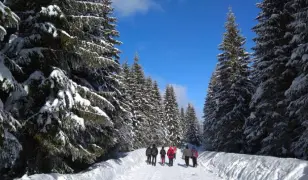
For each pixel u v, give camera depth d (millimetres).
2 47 10930
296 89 13617
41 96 10969
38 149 11086
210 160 25281
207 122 37719
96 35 15578
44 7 10320
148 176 17547
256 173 12578
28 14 10984
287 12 18641
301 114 14344
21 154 11086
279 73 18484
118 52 18641
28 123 10523
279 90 18672
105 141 15781
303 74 13859
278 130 18359
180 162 29906
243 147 26219
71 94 10969
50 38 10750
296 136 16969
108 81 17438
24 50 10516
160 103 71000
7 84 8812
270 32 19188
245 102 26938
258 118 21906
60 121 10539
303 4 14914
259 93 19266
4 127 8789
